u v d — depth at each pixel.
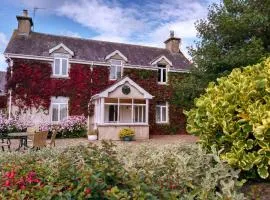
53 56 21.75
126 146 5.84
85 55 23.16
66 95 22.06
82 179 2.63
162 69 25.45
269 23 11.30
